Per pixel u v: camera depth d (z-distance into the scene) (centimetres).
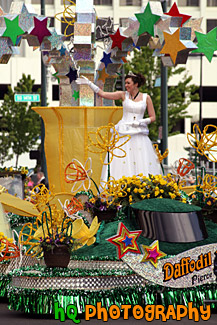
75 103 2081
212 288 1341
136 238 1292
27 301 1257
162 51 1862
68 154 1814
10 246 1401
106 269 1320
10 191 2439
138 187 1470
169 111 7825
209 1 11394
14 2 1844
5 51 1822
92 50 1905
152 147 1936
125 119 1914
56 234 1305
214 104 11681
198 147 1554
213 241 1373
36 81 11162
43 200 1516
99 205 1459
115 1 10938
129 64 7406
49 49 1917
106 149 1498
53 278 1259
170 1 11212
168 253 1329
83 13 1864
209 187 1541
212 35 1870
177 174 1762
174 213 1338
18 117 9762
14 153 10588
